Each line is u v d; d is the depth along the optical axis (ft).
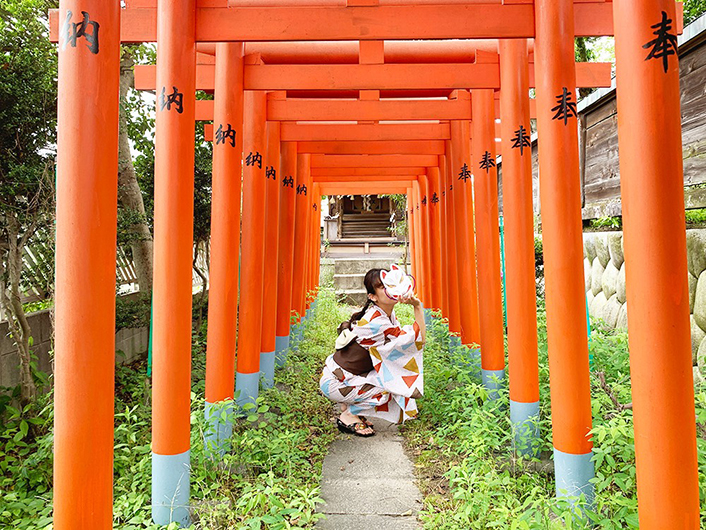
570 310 8.96
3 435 11.59
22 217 13.71
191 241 9.48
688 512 5.85
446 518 8.85
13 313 14.06
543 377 14.21
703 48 15.12
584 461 8.91
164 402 9.04
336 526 9.15
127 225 17.43
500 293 14.37
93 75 6.52
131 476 10.39
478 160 14.92
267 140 17.43
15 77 13.32
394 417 13.56
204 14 9.81
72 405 6.47
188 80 9.46
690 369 5.95
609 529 7.18
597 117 21.65
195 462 10.57
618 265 19.63
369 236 74.49
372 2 9.89
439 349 19.20
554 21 9.20
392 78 12.76
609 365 13.70
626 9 6.09
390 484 10.80
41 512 9.55
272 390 15.80
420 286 36.24
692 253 15.03
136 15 12.05
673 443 5.83
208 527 8.58
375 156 26.58
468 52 14.53
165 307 9.07
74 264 6.46
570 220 9.00
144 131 20.80
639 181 5.98
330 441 13.20
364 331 13.14
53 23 11.75
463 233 18.39
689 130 15.83
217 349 11.71
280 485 10.07
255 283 14.48
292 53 14.71
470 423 11.03
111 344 6.79
